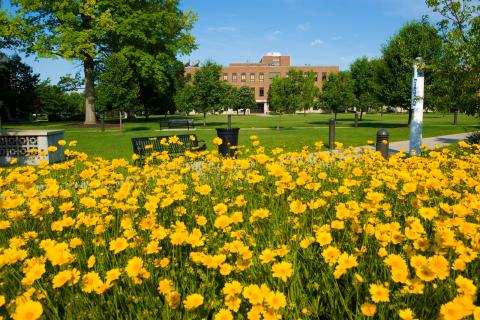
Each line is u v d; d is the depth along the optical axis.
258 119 49.28
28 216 3.38
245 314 1.98
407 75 25.64
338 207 2.87
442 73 11.12
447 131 21.80
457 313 1.58
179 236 2.42
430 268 1.88
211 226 3.31
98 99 25.19
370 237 2.76
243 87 80.06
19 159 11.86
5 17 27.72
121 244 2.47
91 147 15.59
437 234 2.27
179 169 5.15
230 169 4.75
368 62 39.94
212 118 55.59
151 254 2.59
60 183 4.75
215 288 2.25
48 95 66.75
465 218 3.02
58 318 1.93
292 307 1.96
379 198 3.00
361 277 2.18
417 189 3.78
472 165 5.29
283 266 2.09
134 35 30.05
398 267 1.98
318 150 6.28
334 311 2.09
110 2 29.48
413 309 1.97
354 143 15.72
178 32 35.66
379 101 28.44
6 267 2.27
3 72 50.59
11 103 52.69
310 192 4.12
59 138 12.87
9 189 4.57
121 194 3.42
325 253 2.26
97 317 1.98
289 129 26.95
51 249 2.28
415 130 10.43
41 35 28.83
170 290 2.02
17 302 1.80
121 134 23.27
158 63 32.03
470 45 10.05
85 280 2.01
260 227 3.09
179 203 3.69
